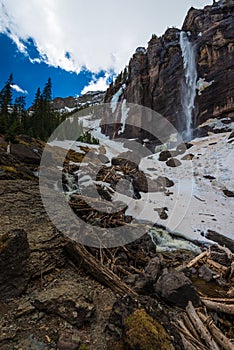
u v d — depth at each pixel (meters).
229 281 4.03
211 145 15.08
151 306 2.28
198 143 16.28
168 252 5.30
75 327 2.21
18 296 2.61
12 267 2.65
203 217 7.39
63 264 3.52
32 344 1.96
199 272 4.33
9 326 2.13
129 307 2.26
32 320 2.23
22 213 4.78
